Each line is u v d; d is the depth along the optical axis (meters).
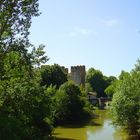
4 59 23.62
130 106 49.75
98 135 56.66
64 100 76.12
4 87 24.69
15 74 24.55
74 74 173.12
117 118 50.72
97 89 182.75
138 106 49.56
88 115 95.25
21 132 24.61
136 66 60.69
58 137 53.50
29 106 26.28
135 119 49.91
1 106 24.52
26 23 23.20
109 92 151.38
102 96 181.75
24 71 25.00
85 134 58.09
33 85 26.66
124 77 53.16
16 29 23.12
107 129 65.25
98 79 183.62
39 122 40.38
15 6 22.52
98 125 72.94
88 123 77.56
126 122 50.44
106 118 90.25
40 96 29.94
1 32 22.58
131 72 55.12
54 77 98.19
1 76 23.89
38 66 24.92
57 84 98.06
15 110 25.42
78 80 172.00
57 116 71.69
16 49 23.28
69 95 82.44
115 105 50.72
